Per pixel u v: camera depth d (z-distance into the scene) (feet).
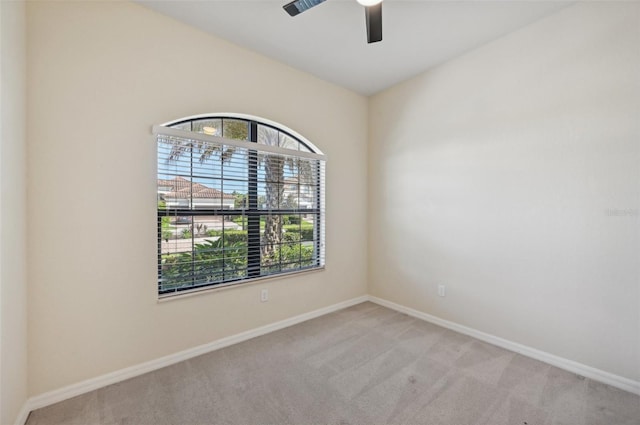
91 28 6.07
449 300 9.33
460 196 8.99
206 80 7.67
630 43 6.05
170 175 7.29
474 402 5.73
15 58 4.95
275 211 9.46
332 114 10.72
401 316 10.36
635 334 6.05
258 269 9.05
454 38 8.04
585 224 6.66
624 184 6.15
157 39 6.91
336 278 10.98
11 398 4.81
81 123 5.99
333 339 8.52
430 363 7.19
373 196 11.85
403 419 5.28
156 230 6.95
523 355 7.59
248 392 6.05
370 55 8.89
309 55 8.87
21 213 5.20
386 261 11.39
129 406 5.62
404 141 10.65
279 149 9.25
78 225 5.98
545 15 7.12
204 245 7.92
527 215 7.57
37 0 5.54
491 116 8.23
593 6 6.46
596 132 6.48
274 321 9.18
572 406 5.61
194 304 7.55
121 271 6.49
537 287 7.41
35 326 5.56
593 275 6.56
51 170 5.69
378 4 5.63
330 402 5.75
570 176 6.86
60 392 5.79
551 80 7.11
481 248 8.51
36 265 5.57
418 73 10.05
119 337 6.48
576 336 6.80
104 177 6.26
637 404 5.66
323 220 10.61
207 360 7.34
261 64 8.77
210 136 7.73
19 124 5.11
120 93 6.42
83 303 6.06
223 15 7.04
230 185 8.40
